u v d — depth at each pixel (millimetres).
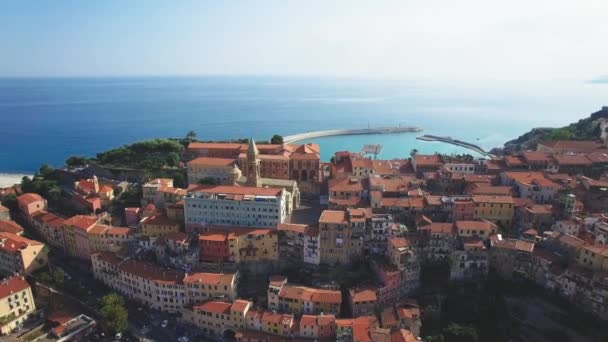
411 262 150375
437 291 152375
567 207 171625
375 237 162750
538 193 183625
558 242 151875
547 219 169375
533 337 135000
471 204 173000
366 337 124625
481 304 143875
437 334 135250
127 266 161000
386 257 161250
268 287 153750
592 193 184375
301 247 163750
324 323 133000
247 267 164875
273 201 171500
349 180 196000
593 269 139375
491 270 156250
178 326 148375
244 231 166625
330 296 143125
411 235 161250
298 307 144250
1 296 143750
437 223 162750
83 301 158000
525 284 151000
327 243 160625
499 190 186375
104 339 142625
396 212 176625
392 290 147000
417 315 134625
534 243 155375
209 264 163125
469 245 152750
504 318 141000
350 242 161250
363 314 141000
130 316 153250
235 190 179625
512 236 167500
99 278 171875
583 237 157375
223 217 176250
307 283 156750
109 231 176625
